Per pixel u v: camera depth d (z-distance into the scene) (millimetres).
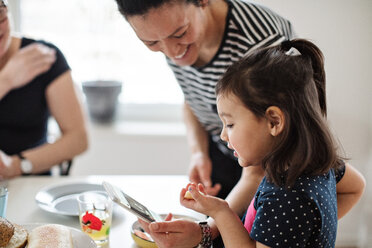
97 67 2674
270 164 896
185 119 1815
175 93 2766
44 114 1885
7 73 1731
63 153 1787
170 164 2594
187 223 1035
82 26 2605
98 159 2564
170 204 1357
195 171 1602
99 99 2561
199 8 1158
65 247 964
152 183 1530
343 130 2375
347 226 2479
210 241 1063
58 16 2582
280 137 901
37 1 2557
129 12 1077
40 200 1318
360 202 2439
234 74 924
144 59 2699
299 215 845
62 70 1829
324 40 2279
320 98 997
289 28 1359
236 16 1269
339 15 2248
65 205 1339
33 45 1790
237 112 915
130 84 2736
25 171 1707
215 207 962
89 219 1097
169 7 1049
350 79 2318
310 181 885
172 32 1087
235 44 1298
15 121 1819
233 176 1724
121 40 2652
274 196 874
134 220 1246
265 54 938
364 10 2236
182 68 1500
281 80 883
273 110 879
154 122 2770
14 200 1364
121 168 2588
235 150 952
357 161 2408
